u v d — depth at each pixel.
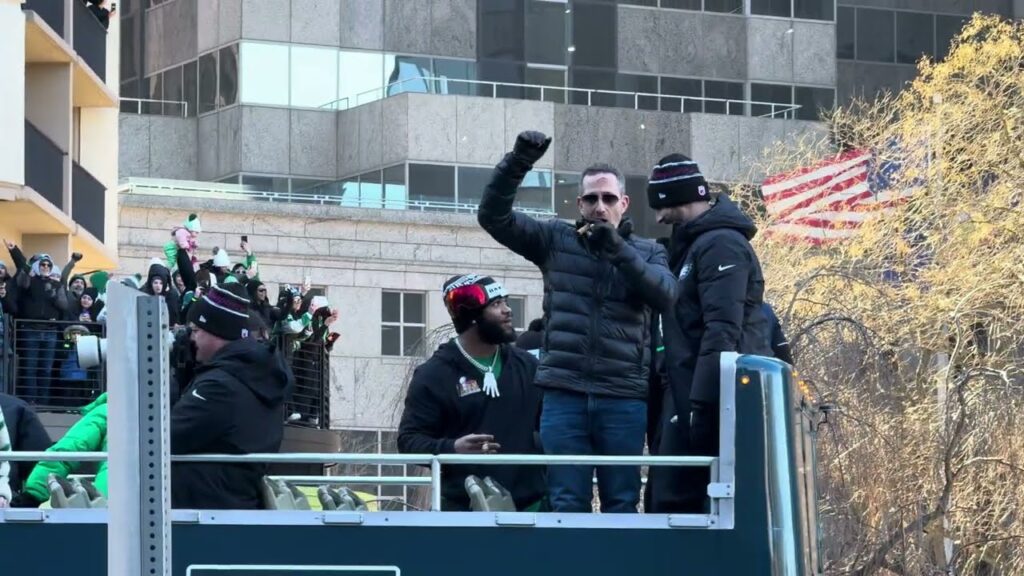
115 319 8.07
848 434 31.69
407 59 80.81
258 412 11.77
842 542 31.00
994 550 33.53
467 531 10.90
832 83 86.69
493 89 80.62
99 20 46.84
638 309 12.66
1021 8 90.88
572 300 12.63
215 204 69.50
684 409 12.34
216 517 10.88
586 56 82.56
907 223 40.47
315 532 10.88
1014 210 38.44
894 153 42.12
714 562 10.94
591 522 10.92
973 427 33.38
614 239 11.94
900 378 33.81
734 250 12.23
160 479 8.02
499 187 12.51
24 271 30.28
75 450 13.25
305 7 79.69
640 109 81.81
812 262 40.12
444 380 13.20
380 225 71.69
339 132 79.56
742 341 12.31
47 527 10.84
